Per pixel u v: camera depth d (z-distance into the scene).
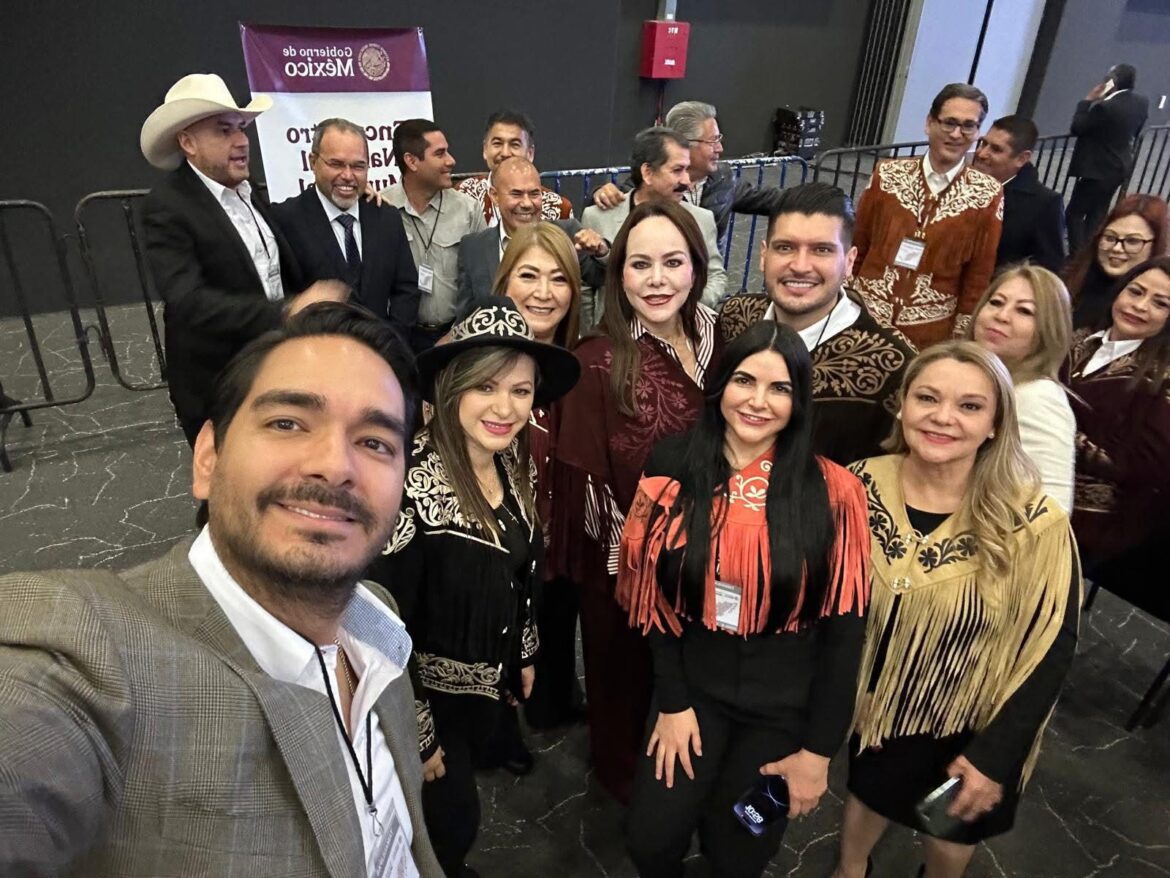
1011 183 3.45
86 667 0.61
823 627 1.52
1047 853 2.07
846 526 1.46
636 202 3.08
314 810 0.72
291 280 3.00
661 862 1.64
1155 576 2.24
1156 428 2.10
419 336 3.56
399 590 1.40
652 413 1.81
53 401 3.68
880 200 3.09
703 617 1.50
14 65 4.46
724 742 1.61
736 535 1.44
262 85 4.62
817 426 1.86
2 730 0.55
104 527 3.11
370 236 3.15
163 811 0.65
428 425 1.48
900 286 3.05
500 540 1.50
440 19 5.92
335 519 0.74
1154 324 2.16
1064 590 1.41
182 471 3.51
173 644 0.66
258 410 0.76
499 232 3.13
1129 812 2.19
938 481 1.49
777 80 9.92
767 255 1.85
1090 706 2.55
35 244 4.89
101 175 4.95
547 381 1.60
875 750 1.65
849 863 1.88
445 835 1.68
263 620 0.76
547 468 1.92
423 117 5.21
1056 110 11.41
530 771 2.27
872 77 10.42
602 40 6.91
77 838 0.60
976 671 1.49
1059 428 1.77
